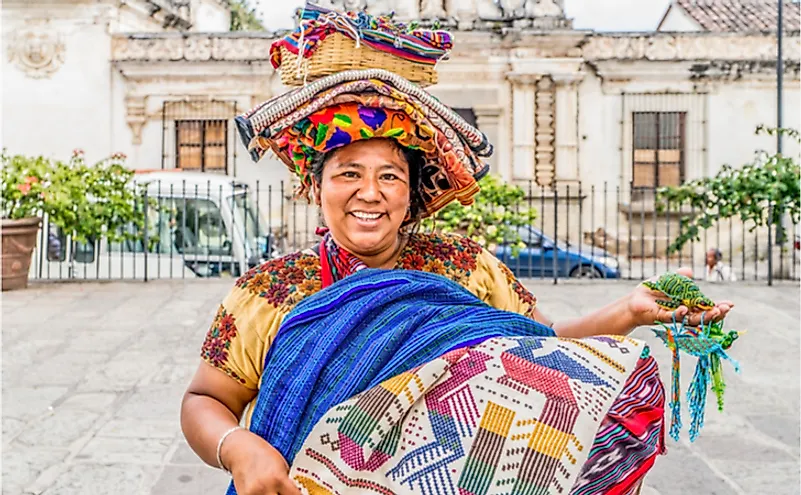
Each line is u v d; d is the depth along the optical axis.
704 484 4.07
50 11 16.30
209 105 16.59
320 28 1.65
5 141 16.47
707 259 12.24
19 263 9.48
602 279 10.67
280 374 1.59
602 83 16.83
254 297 1.73
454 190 1.83
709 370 1.70
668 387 5.43
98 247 10.31
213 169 16.81
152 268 10.97
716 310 1.71
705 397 1.70
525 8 16.67
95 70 16.41
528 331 1.65
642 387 1.58
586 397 1.50
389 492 1.47
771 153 16.84
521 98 16.73
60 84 16.45
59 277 10.67
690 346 1.71
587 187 17.00
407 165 1.73
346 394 1.53
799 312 8.34
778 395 5.54
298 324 1.62
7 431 4.74
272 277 1.74
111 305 8.61
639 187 16.86
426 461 1.47
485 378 1.50
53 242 10.96
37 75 16.41
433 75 1.74
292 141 1.72
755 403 5.37
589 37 16.55
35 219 9.59
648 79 16.77
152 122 16.62
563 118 16.77
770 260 10.25
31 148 16.50
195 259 10.58
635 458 1.57
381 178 1.70
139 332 7.39
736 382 5.87
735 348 6.88
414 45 1.68
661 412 1.62
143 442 4.59
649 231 17.19
